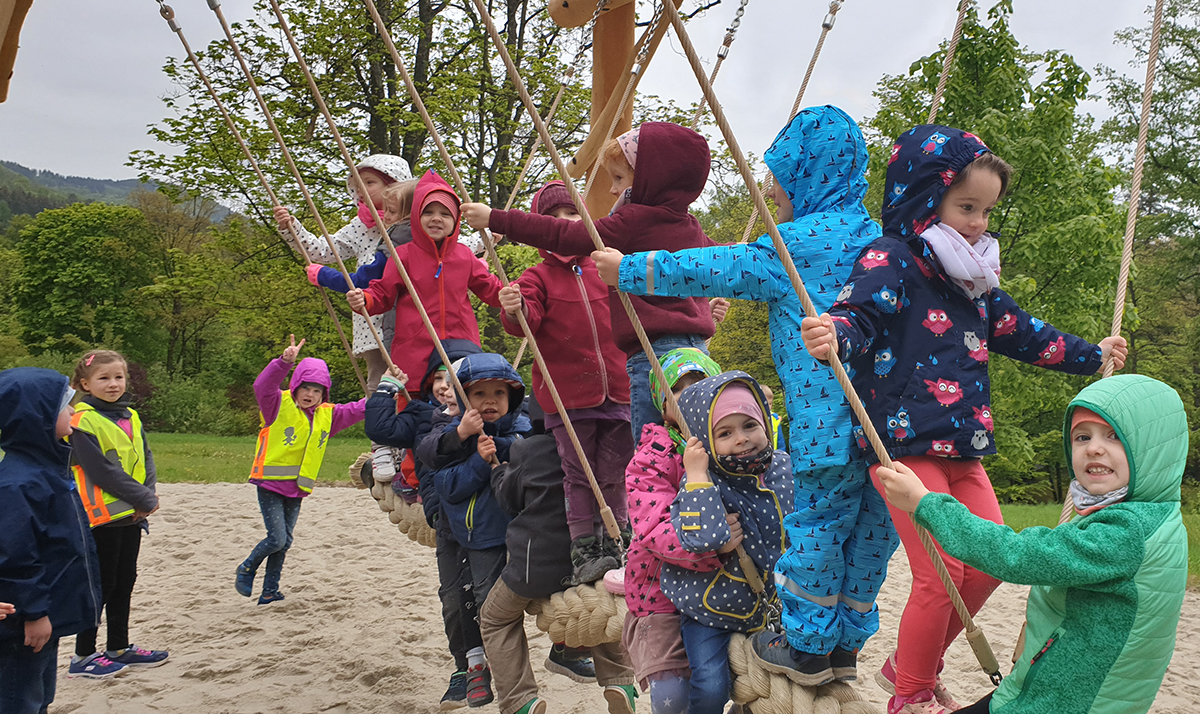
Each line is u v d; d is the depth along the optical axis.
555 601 3.52
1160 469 2.05
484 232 3.70
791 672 2.60
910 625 2.65
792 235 2.74
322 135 17.30
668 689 2.78
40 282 48.50
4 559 3.40
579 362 3.91
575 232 3.38
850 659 2.70
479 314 20.30
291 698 5.28
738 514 2.74
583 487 3.65
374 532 9.99
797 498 2.68
